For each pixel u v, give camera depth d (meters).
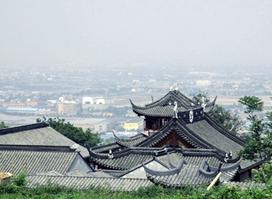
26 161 144.62
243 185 97.19
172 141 155.25
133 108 178.00
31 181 108.06
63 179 113.00
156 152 140.12
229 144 168.25
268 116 139.38
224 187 76.06
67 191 99.38
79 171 143.12
